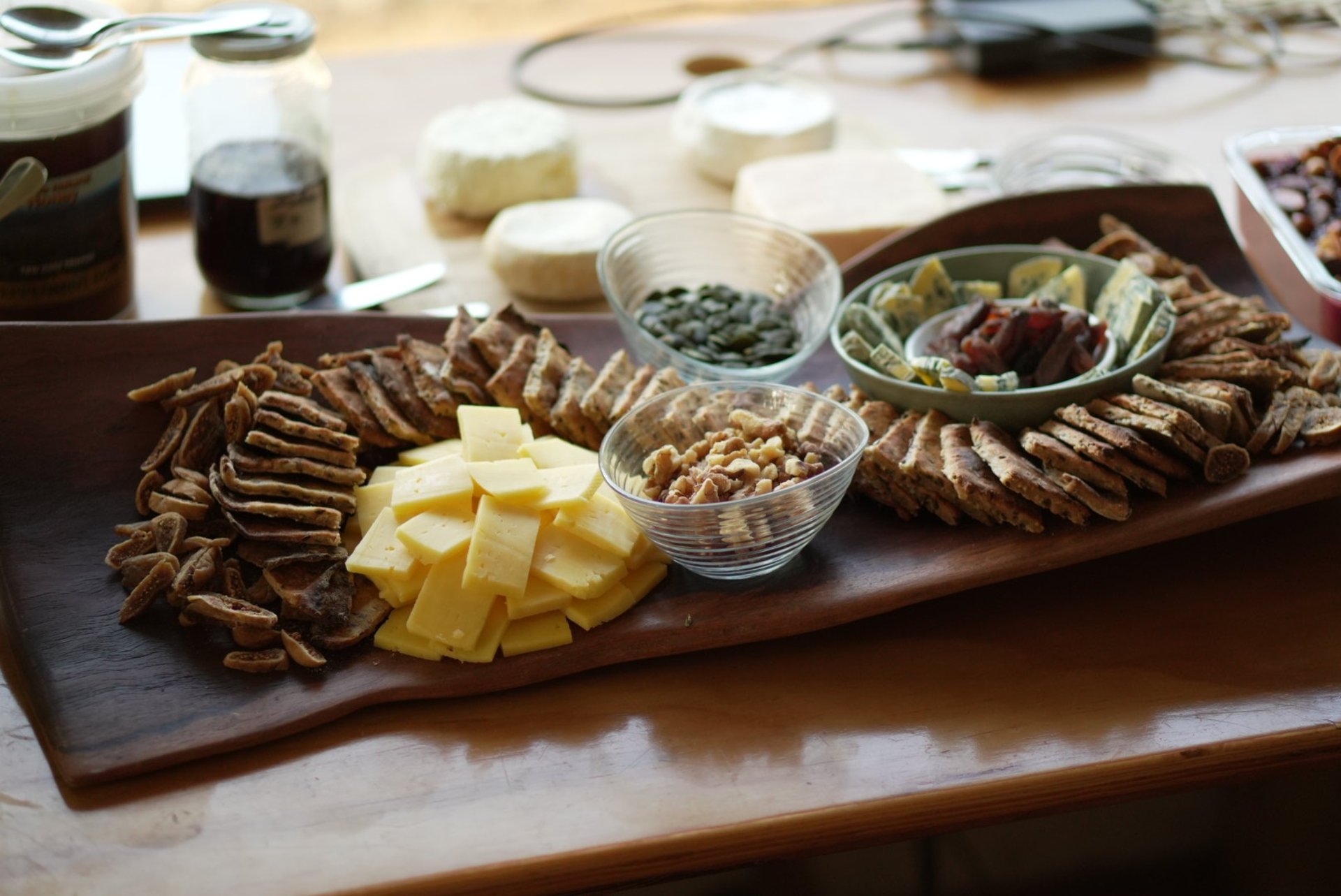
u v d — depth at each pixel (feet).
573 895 2.48
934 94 5.00
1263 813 3.19
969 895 3.35
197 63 3.54
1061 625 2.65
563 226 3.92
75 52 3.13
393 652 2.56
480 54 5.33
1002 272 3.43
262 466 2.75
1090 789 2.35
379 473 2.90
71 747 2.31
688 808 2.26
